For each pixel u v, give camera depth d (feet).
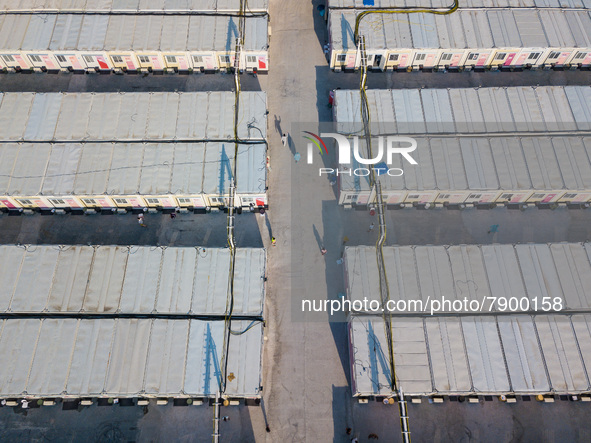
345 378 177.78
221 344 168.66
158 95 216.33
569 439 167.94
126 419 168.35
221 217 207.72
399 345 169.58
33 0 242.17
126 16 237.86
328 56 249.55
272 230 205.77
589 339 171.22
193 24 236.02
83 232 203.31
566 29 239.09
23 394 158.81
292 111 234.38
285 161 221.46
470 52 236.22
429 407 172.76
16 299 173.99
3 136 205.87
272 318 188.34
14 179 196.24
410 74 245.45
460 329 172.45
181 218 207.00
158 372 163.53
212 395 161.17
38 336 167.53
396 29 236.22
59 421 167.43
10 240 201.36
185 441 166.20
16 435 165.48
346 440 167.84
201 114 211.82
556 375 165.68
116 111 212.43
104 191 194.90
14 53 230.48
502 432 168.96
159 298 175.42
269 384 176.45
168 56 233.76
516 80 245.04
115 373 162.71
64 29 233.55
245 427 168.96
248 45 231.09
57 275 178.81
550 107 217.97
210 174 198.39
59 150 202.69
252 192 195.21
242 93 217.36
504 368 166.61
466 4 245.65
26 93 216.13
